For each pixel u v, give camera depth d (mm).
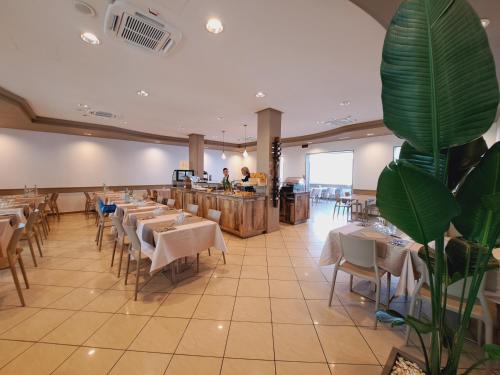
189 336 1737
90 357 1521
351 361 1534
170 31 2057
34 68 2855
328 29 2062
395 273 1964
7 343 1630
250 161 11438
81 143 6996
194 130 6969
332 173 9453
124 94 3797
